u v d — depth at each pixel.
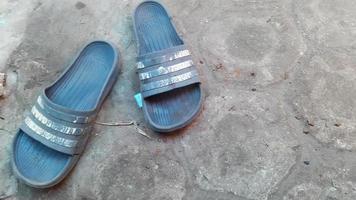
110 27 1.64
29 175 1.25
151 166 1.30
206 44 1.58
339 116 1.38
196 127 1.37
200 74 1.50
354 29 1.59
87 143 1.36
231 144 1.33
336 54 1.53
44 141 1.28
